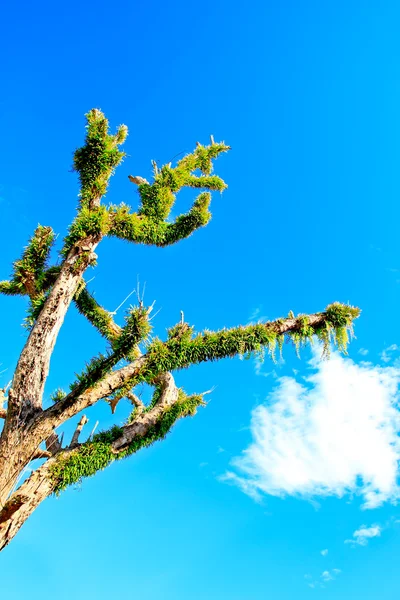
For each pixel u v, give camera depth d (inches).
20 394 316.2
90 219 370.3
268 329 367.9
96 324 442.0
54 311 344.2
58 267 418.0
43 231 409.4
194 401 412.5
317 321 386.6
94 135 395.9
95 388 332.5
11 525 285.9
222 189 479.2
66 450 332.8
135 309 319.0
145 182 446.0
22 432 305.9
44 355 331.6
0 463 296.0
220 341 350.6
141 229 402.9
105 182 402.0
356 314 392.8
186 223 429.7
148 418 381.7
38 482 303.4
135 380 344.2
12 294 423.2
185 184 465.1
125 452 354.9
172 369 346.9
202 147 501.4
